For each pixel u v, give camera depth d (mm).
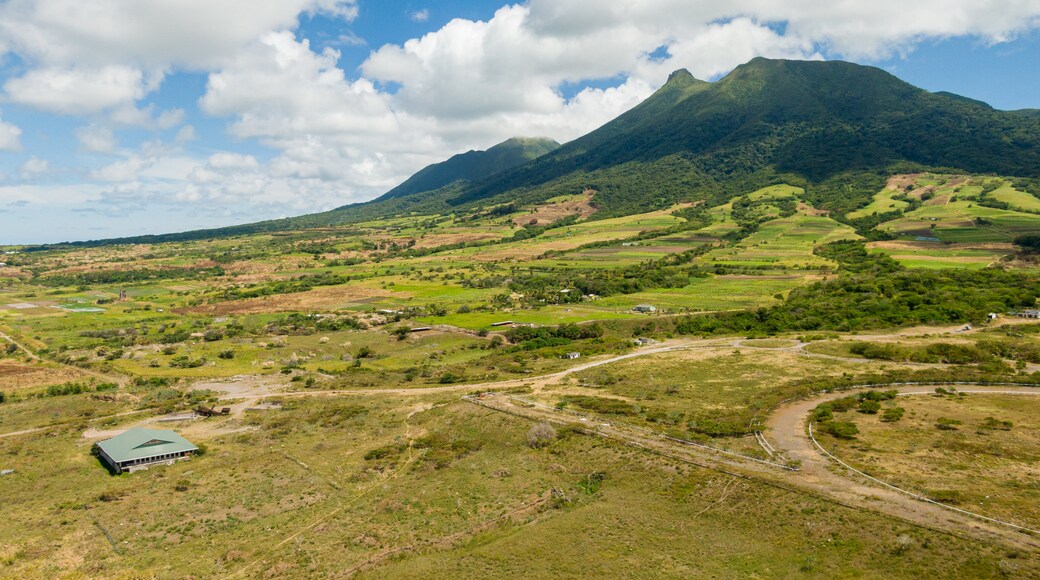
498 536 61719
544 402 101688
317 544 61875
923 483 61844
